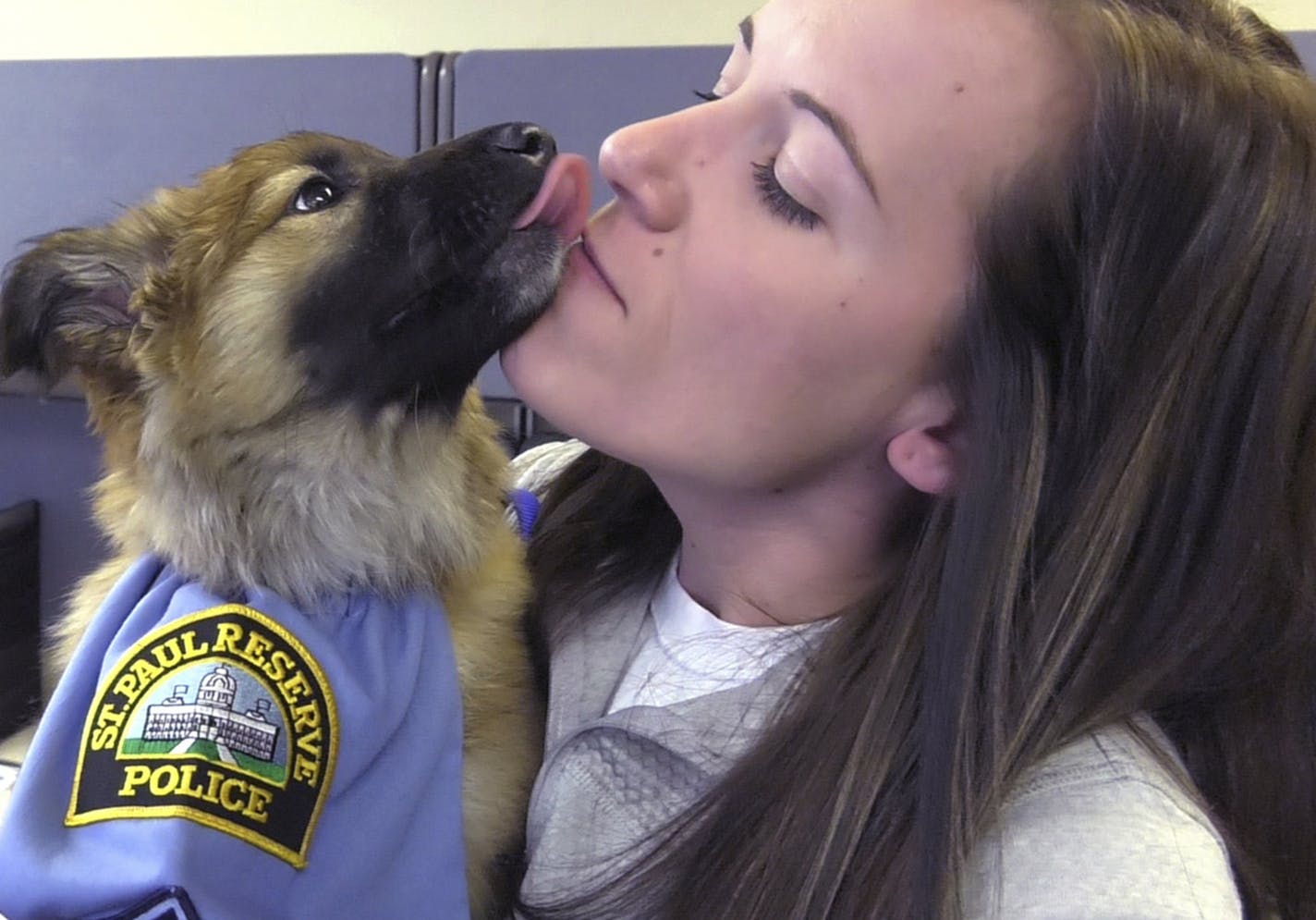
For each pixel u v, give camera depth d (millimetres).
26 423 2953
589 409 1014
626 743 1039
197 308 1349
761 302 936
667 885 914
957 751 840
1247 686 949
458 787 1135
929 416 1007
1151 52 911
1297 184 909
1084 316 917
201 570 1261
